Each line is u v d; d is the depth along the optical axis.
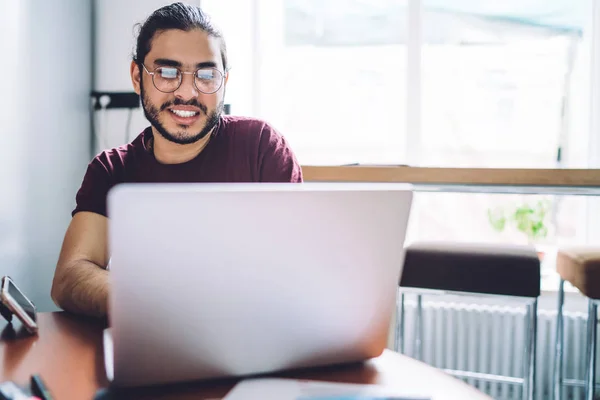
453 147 2.61
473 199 2.57
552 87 2.51
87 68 2.56
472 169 1.93
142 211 0.58
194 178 1.37
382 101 2.67
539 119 2.52
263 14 2.72
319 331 0.69
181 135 1.28
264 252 0.63
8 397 0.60
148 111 1.29
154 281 0.60
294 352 0.69
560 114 2.50
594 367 1.71
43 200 2.26
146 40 1.27
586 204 2.49
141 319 0.61
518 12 2.51
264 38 2.73
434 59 2.60
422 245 1.80
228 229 0.61
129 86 2.57
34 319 0.92
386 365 0.76
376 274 0.70
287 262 0.64
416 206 2.62
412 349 2.40
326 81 2.71
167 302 0.61
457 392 0.67
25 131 2.13
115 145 2.58
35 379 0.65
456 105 2.60
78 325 0.92
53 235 2.34
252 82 2.72
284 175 1.40
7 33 2.02
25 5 2.11
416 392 0.64
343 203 0.65
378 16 2.65
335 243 0.66
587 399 1.74
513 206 2.55
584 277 1.60
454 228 2.60
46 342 0.82
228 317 0.64
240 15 2.70
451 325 2.35
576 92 2.49
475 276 1.69
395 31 2.64
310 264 0.65
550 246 2.54
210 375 0.66
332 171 2.04
